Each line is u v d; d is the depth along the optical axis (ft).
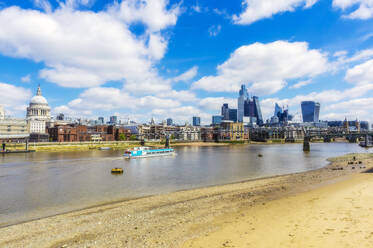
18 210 107.24
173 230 74.79
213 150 602.03
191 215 90.12
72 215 97.09
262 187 141.90
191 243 63.36
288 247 55.93
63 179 185.16
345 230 62.64
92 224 84.74
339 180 151.23
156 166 268.41
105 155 415.44
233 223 77.20
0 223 91.04
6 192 141.90
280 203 98.84
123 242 67.67
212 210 95.50
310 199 101.50
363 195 99.66
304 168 244.83
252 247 57.72
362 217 71.51
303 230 65.36
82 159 346.54
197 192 135.54
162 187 155.33
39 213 102.83
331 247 54.03
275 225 71.61
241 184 156.97
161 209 100.58
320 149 621.72
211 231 71.41
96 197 129.90
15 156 389.39
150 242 66.39
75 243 69.05
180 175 204.13
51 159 342.44
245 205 100.22
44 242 70.69
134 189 149.59
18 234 77.46
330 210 81.61
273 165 274.98
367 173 174.09
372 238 56.59
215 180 179.22
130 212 98.89
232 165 276.82
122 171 220.43
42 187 155.94
